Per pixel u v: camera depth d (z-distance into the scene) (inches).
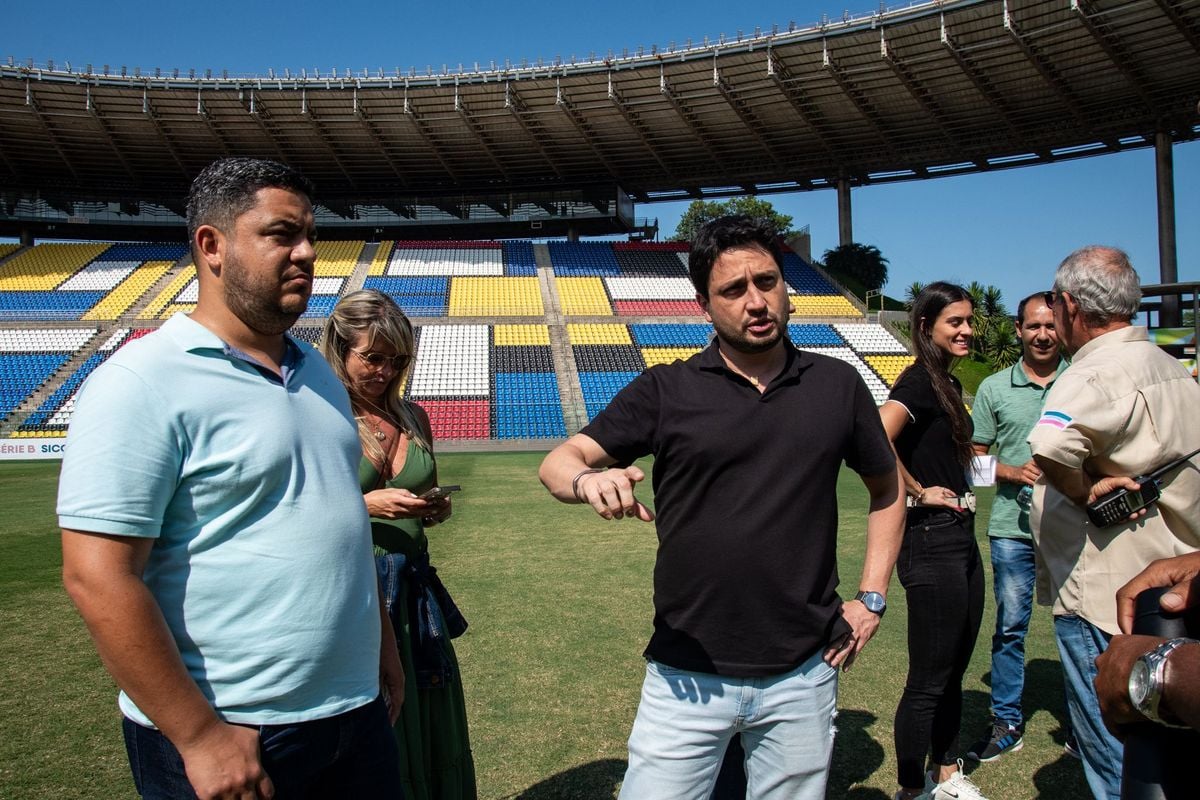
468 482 541.3
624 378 1021.8
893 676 167.2
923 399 118.0
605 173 1311.5
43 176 1278.3
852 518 360.5
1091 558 91.0
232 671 62.2
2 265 1242.6
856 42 930.7
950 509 115.8
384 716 75.1
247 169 67.2
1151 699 52.4
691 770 78.1
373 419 101.0
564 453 81.4
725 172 1295.5
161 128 1145.4
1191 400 88.8
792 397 78.5
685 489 78.6
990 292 1278.3
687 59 1008.2
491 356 1058.7
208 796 57.5
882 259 1295.5
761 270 76.8
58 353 1010.1
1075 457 86.0
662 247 1427.2
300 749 65.1
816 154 1216.8
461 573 264.7
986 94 985.5
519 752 134.1
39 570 276.7
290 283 67.3
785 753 77.7
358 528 71.2
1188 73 899.4
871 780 125.5
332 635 66.8
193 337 64.5
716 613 76.5
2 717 150.6
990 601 229.8
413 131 1177.4
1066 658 95.0
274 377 68.6
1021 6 821.9
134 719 63.9
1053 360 146.9
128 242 1381.6
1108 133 1055.0
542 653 183.8
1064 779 126.1
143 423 59.0
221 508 62.7
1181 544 86.7
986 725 146.7
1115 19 810.8
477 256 1368.1
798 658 76.0
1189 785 55.9
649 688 81.2
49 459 775.7
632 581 252.7
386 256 1353.3
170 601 61.7
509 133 1179.9
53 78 1040.8
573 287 1258.6
